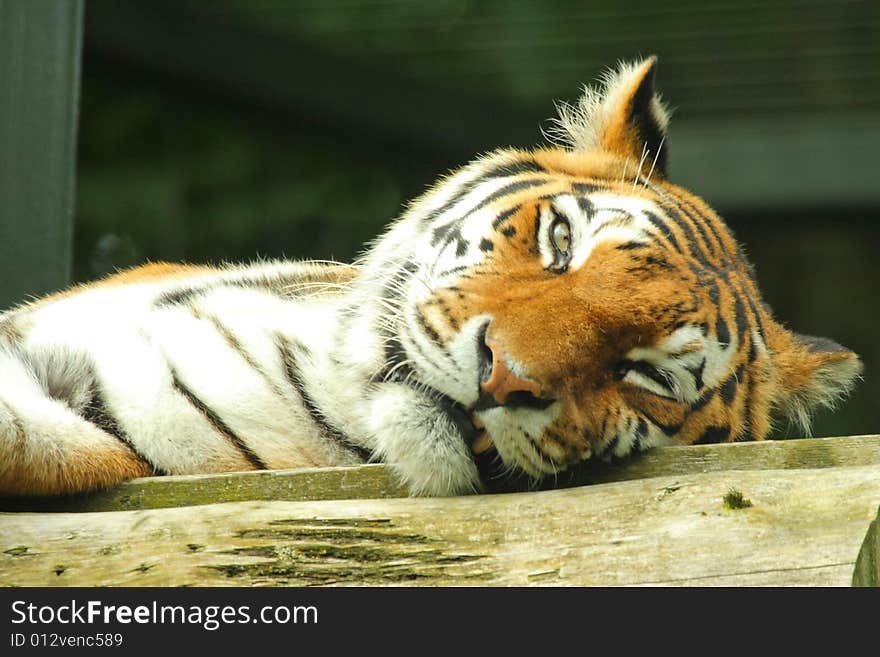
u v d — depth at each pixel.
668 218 8.15
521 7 16.23
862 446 6.84
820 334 23.52
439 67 18.00
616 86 9.56
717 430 7.80
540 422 6.82
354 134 20.48
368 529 6.04
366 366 7.70
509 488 7.21
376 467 6.96
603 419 7.04
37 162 10.48
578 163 9.09
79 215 21.59
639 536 5.87
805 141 18.59
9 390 7.20
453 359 7.03
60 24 10.66
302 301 8.63
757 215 19.55
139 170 21.95
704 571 5.72
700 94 18.03
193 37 18.34
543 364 6.71
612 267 7.38
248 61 18.67
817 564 5.64
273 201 21.98
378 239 9.32
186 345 8.03
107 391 7.77
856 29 16.06
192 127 21.92
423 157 20.55
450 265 8.03
